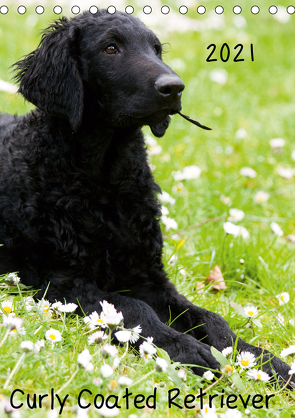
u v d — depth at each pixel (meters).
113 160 6.25
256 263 7.77
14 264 6.36
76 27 6.16
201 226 8.75
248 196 10.02
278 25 20.16
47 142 6.20
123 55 5.97
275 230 8.19
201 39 17.89
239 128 12.86
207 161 11.11
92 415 4.00
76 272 6.01
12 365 4.29
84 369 4.27
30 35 16.36
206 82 14.81
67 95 6.07
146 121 5.85
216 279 7.43
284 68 16.73
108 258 6.16
